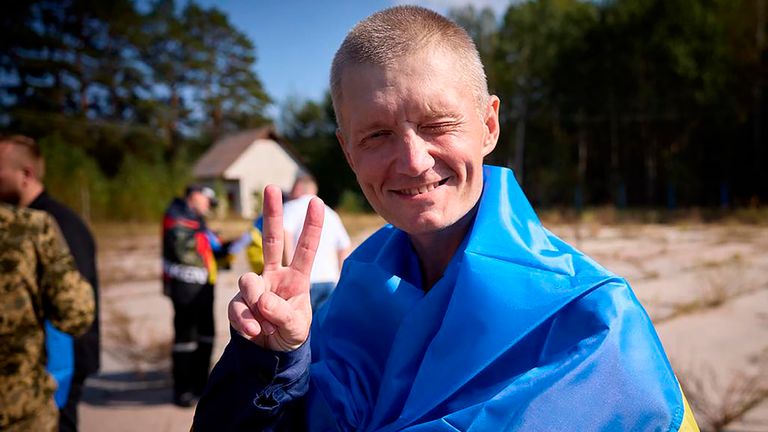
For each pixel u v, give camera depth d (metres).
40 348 2.06
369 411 1.14
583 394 0.91
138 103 42.75
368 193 1.13
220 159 40.12
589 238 15.71
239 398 1.05
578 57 33.97
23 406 1.97
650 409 0.92
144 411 4.34
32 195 2.73
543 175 33.81
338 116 1.15
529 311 0.98
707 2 29.59
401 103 1.03
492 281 1.03
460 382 0.98
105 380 5.04
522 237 1.12
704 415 3.71
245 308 1.02
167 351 5.61
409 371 1.08
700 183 28.73
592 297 0.97
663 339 5.54
